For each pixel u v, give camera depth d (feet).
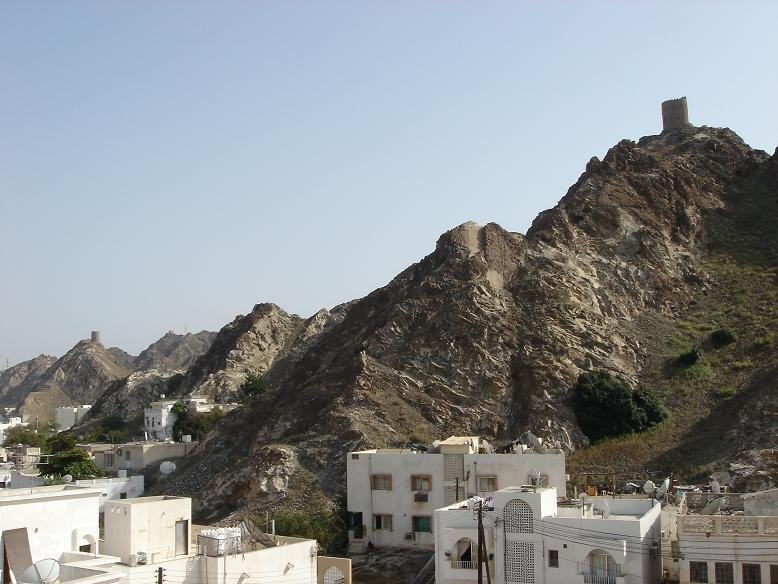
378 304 399.65
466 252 362.74
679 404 300.61
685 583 155.43
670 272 371.97
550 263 359.25
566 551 163.63
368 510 236.63
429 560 210.18
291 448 284.41
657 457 267.18
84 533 132.87
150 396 629.10
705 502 186.50
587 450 283.18
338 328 413.80
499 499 170.50
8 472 286.87
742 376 305.73
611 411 293.84
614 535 160.15
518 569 166.91
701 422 284.41
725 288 367.45
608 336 332.80
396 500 233.76
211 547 138.51
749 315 343.05
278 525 237.86
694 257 392.27
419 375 319.47
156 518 139.33
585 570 161.58
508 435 297.94
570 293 345.51
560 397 303.07
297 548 150.92
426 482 231.91
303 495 259.80
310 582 152.46
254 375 549.95
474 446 237.86
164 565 129.70
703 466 251.19
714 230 407.03
